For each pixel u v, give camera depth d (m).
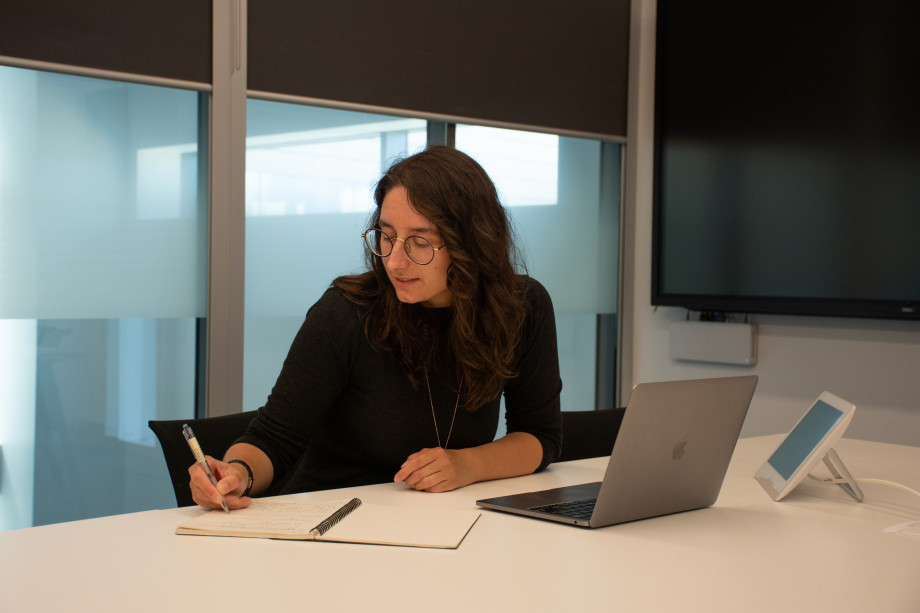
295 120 3.41
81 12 2.86
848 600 0.95
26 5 2.76
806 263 3.58
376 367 1.59
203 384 3.26
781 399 3.84
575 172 4.32
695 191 4.04
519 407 1.78
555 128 4.13
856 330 3.54
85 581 0.96
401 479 1.47
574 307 4.36
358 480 1.65
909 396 3.37
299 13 3.33
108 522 1.23
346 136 3.55
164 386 3.19
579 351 4.39
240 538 1.15
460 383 1.62
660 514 1.34
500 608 0.89
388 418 1.60
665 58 4.15
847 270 3.43
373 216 1.67
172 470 1.69
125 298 3.08
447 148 1.59
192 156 3.20
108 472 3.07
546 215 4.22
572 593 0.95
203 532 1.16
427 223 1.48
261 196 3.34
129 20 2.96
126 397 3.10
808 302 3.56
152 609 0.87
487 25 3.87
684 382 1.25
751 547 1.16
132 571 1.00
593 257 4.42
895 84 3.25
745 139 3.81
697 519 1.33
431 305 1.62
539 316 1.75
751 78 3.78
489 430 1.71
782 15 3.65
